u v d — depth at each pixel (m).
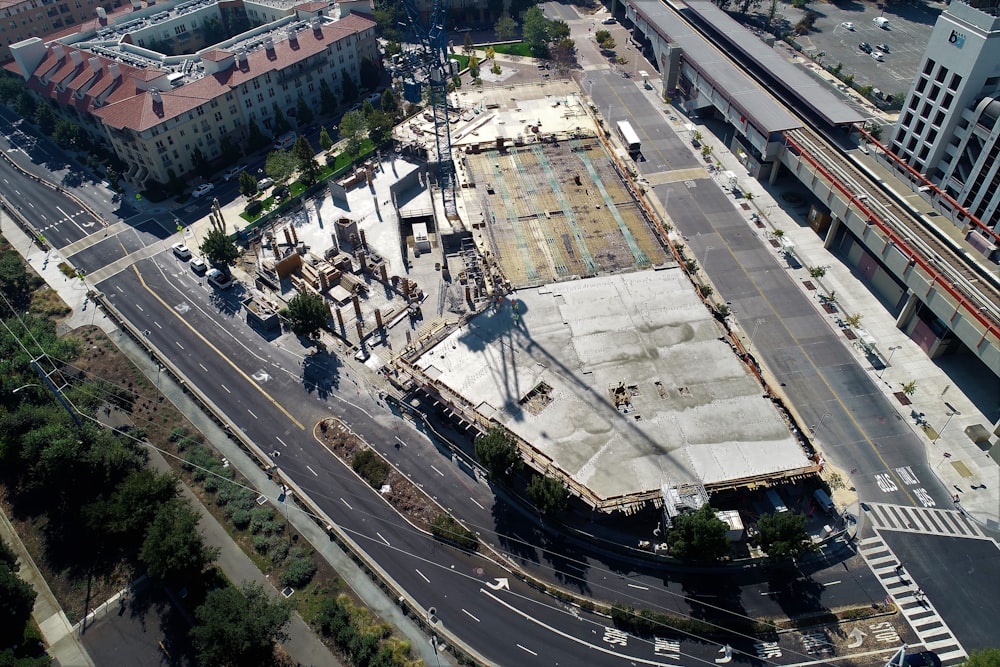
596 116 189.00
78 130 174.62
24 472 101.94
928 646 80.31
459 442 106.38
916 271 114.56
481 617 84.75
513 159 162.38
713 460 95.06
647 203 150.38
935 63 136.50
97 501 91.56
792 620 83.00
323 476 101.88
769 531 83.62
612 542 90.88
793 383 112.62
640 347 112.44
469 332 117.31
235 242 148.12
